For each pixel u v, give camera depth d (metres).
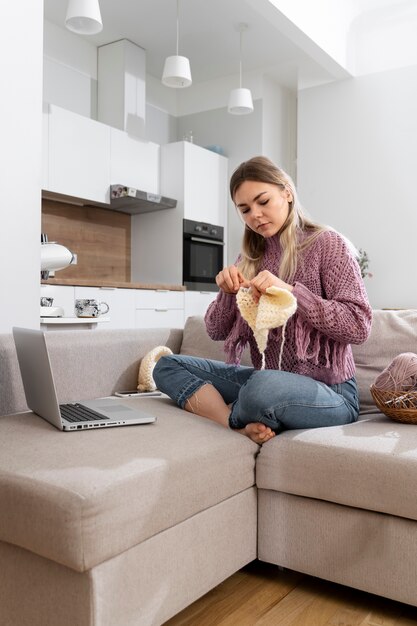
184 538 1.25
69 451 1.26
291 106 5.75
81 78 4.82
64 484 1.08
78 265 4.74
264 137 5.34
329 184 5.12
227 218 5.44
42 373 1.48
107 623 1.07
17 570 1.15
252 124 5.36
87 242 4.82
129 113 4.86
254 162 1.72
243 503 1.45
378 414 1.83
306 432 1.49
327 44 4.46
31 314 2.35
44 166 3.99
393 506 1.27
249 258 1.87
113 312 4.11
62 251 2.84
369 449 1.33
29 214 2.35
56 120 4.07
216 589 1.48
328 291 1.66
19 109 2.31
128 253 5.22
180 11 4.34
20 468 1.16
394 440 1.38
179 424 1.54
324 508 1.40
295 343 1.66
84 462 1.19
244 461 1.44
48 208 4.50
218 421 1.66
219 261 5.31
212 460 1.34
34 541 1.08
